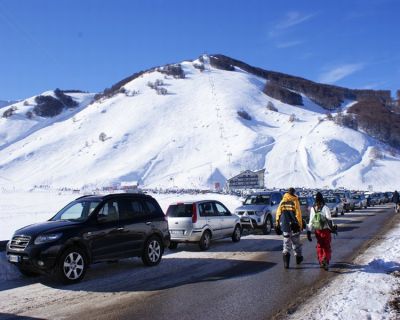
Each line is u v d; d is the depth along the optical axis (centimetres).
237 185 8725
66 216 1058
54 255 903
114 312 710
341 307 719
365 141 17300
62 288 885
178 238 1449
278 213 1120
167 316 688
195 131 18450
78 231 958
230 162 14662
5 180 16875
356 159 15625
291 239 1120
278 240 1736
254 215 1986
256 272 1038
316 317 670
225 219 1609
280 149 15888
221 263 1174
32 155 19212
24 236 920
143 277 991
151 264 1140
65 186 14688
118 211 1085
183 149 16750
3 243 1068
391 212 3625
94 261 987
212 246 1566
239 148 15988
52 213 3984
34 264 892
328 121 19225
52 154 19125
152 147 17212
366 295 794
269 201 2105
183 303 761
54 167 17350
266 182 13488
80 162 17138
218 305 748
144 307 738
